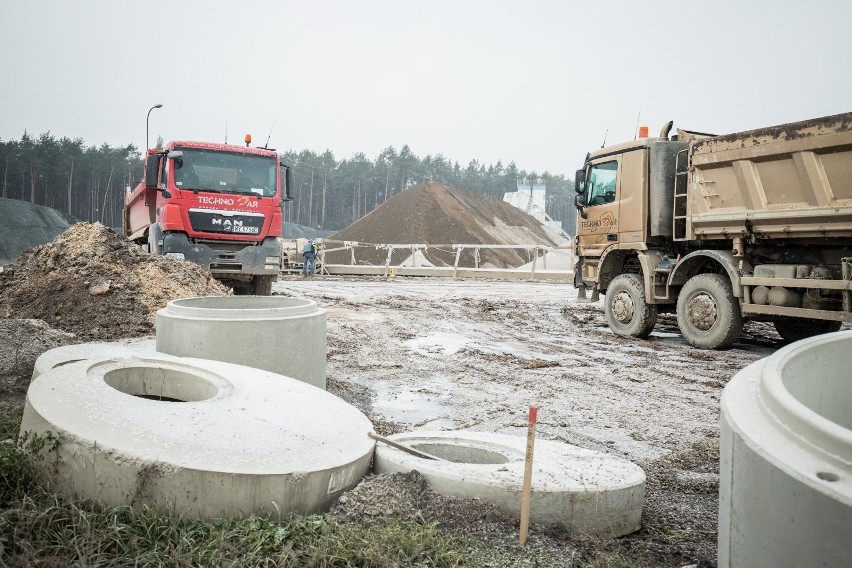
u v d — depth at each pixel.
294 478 3.24
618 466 3.89
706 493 4.24
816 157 7.97
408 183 115.88
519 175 129.25
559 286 22.88
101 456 3.17
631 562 3.05
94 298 9.17
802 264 8.84
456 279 27.20
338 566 2.78
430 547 2.96
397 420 5.93
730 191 9.22
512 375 7.93
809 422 1.77
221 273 13.77
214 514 3.14
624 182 11.02
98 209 92.00
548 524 3.36
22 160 84.94
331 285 21.81
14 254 55.34
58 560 2.65
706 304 9.77
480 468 3.67
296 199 111.00
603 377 7.88
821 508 1.63
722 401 2.17
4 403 5.28
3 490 3.18
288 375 5.51
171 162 13.26
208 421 3.66
